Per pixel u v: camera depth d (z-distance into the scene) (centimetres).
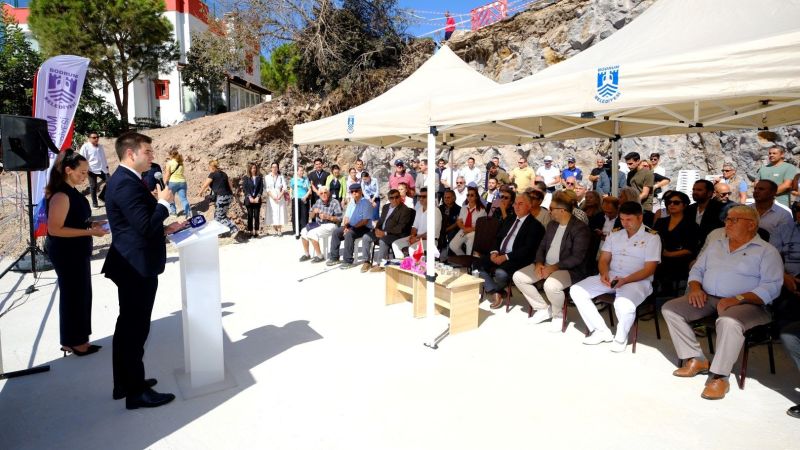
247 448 290
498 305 566
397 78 1764
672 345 449
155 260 332
